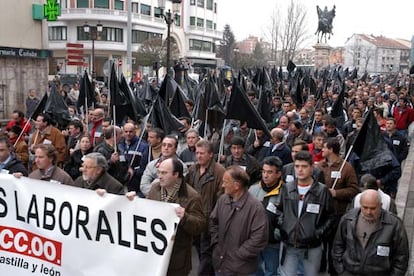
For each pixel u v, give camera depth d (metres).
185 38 77.81
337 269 4.63
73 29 61.00
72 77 33.31
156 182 4.85
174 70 20.77
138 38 64.44
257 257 4.72
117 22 61.72
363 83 26.09
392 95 18.12
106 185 5.20
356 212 4.60
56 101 9.81
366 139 6.15
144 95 13.75
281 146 7.50
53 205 4.52
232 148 6.50
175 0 20.50
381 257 4.38
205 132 8.30
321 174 5.59
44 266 4.55
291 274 5.02
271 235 5.26
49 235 4.53
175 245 4.47
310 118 11.56
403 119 12.73
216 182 5.67
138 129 9.47
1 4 22.12
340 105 11.30
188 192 4.57
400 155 9.27
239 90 6.85
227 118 6.98
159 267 4.15
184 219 4.33
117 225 4.30
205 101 8.45
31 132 10.12
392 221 4.41
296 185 5.03
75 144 8.80
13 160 6.21
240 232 4.62
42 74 24.14
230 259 4.66
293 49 53.12
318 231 4.90
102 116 9.16
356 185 6.01
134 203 4.24
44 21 23.98
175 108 9.58
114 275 4.30
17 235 4.65
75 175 7.37
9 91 22.75
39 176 5.62
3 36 22.34
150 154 7.19
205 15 80.62
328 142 6.13
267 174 5.31
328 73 28.67
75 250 4.43
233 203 4.71
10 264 4.68
